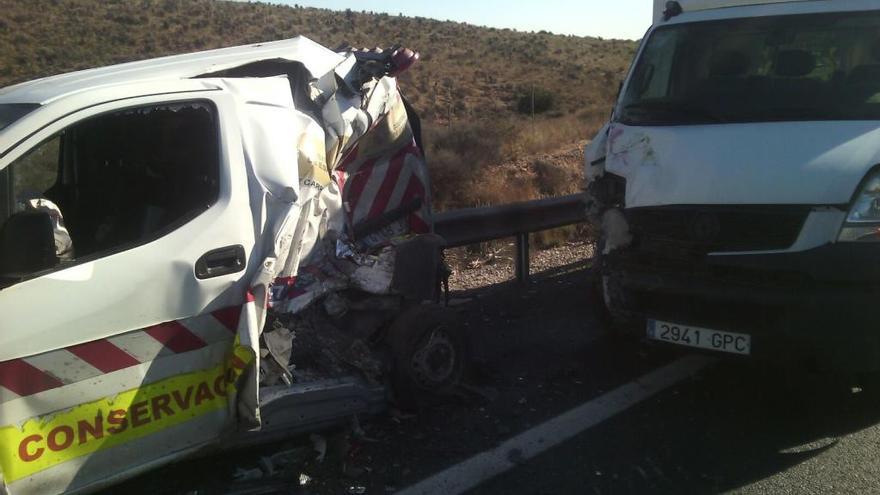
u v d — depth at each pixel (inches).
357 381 176.6
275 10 2079.2
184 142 154.3
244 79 166.6
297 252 168.9
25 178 142.4
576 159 628.7
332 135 185.3
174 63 170.2
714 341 183.8
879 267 167.0
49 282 130.1
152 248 142.9
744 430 183.6
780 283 174.9
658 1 270.8
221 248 150.2
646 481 161.2
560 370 220.8
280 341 165.3
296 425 167.0
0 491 125.8
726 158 185.9
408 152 215.6
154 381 143.3
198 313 147.6
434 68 1747.0
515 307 284.0
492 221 307.4
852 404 196.1
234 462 167.2
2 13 1370.6
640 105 227.8
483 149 628.4
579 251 376.2
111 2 1669.5
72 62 1171.3
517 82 1660.9
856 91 197.6
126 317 138.3
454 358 197.6
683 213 186.9
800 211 172.7
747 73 219.6
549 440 179.2
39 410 130.0
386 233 210.5
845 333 168.6
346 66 194.7
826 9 223.8
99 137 152.6
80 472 135.1
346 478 161.8
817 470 164.2
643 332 197.8
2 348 124.9
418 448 175.0
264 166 160.1
